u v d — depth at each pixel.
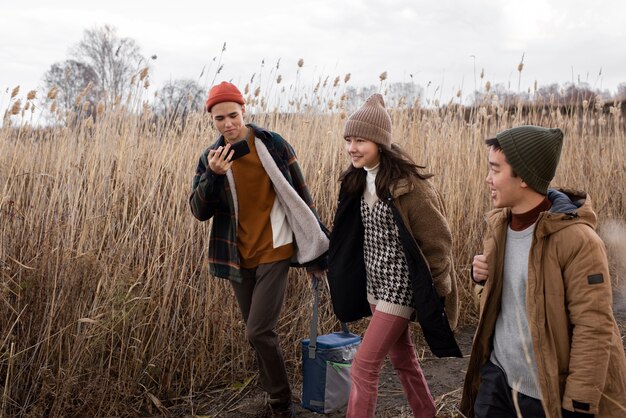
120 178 3.87
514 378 1.93
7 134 3.84
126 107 4.27
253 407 3.44
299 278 4.07
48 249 3.30
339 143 4.94
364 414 2.56
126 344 3.37
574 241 1.77
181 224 3.74
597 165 6.85
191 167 4.03
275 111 5.21
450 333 2.50
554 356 1.78
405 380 2.82
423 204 2.55
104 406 3.22
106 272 3.35
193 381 3.54
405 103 6.15
